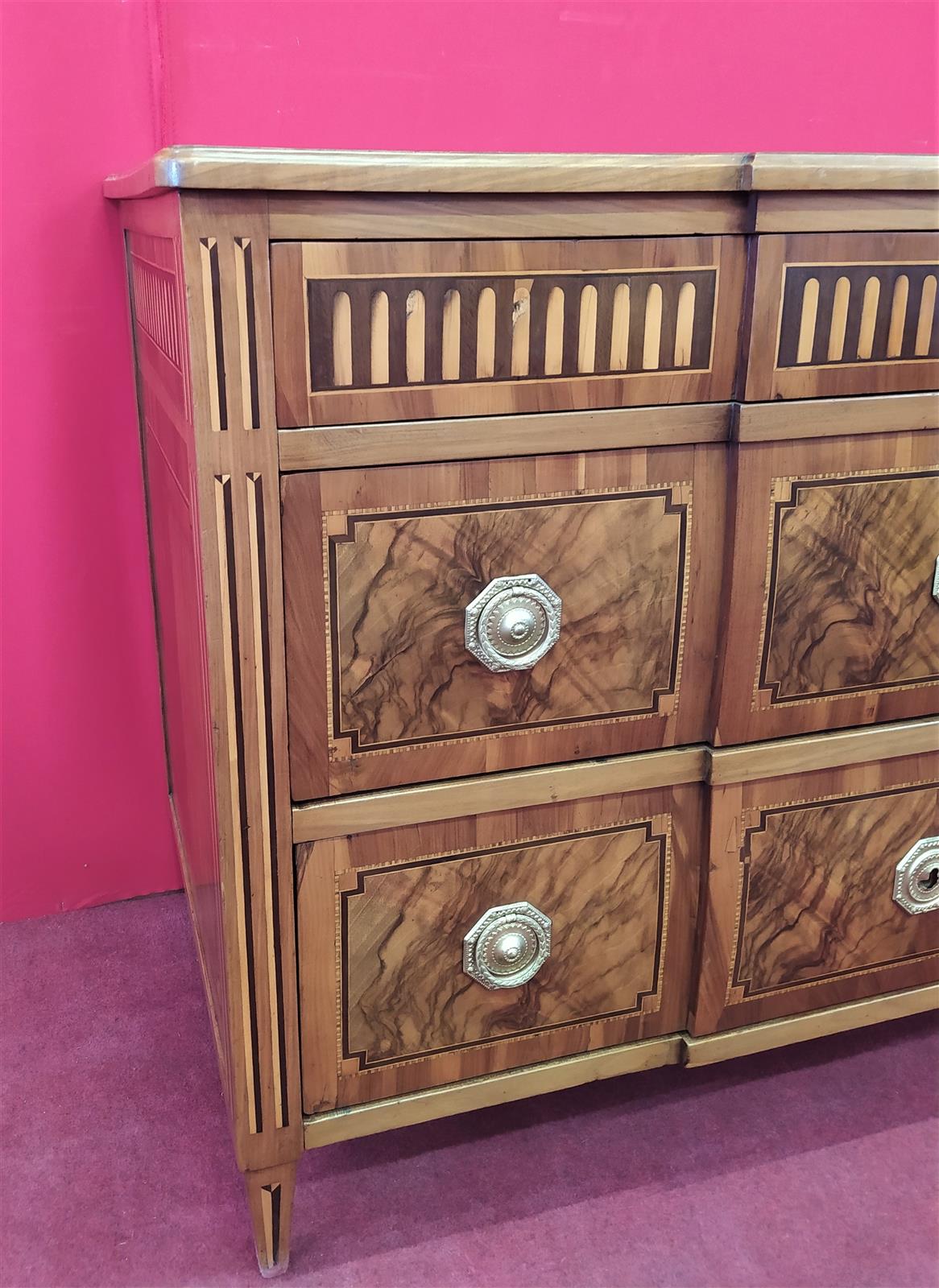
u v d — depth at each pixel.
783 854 0.93
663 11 1.25
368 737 0.78
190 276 0.64
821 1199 0.95
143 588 1.27
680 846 0.90
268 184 0.63
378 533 0.73
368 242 0.67
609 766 0.85
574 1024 0.92
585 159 0.69
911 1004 1.03
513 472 0.76
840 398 0.82
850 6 1.31
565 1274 0.87
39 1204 0.94
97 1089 1.07
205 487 0.68
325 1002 0.83
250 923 0.78
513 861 0.85
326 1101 0.86
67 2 1.07
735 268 0.76
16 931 1.31
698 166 0.72
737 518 0.81
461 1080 0.90
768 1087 1.09
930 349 0.83
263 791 0.76
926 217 0.79
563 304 0.73
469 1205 0.94
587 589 0.80
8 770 1.28
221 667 0.72
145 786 1.34
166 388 0.85
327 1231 0.92
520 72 1.22
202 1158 0.99
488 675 0.80
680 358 0.77
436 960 0.85
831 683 0.89
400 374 0.71
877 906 0.98
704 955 0.93
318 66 1.16
